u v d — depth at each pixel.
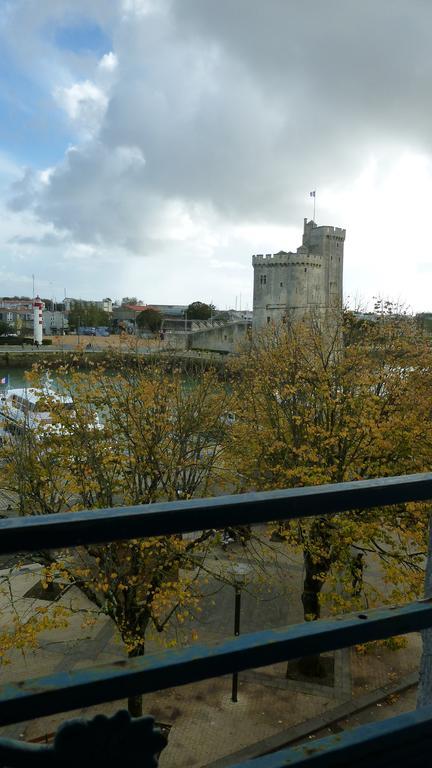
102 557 14.24
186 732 14.72
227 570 17.38
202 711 15.53
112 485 16.11
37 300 119.25
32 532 1.37
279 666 17.52
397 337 22.09
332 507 1.70
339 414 18.55
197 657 1.50
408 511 16.28
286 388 19.77
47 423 16.55
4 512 17.77
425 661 2.96
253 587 21.72
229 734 14.70
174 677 1.48
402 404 18.78
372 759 1.65
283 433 19.58
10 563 17.38
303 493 1.66
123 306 193.25
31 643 13.58
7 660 13.45
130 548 14.49
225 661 1.52
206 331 93.44
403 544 16.20
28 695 1.36
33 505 15.45
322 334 25.53
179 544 13.95
